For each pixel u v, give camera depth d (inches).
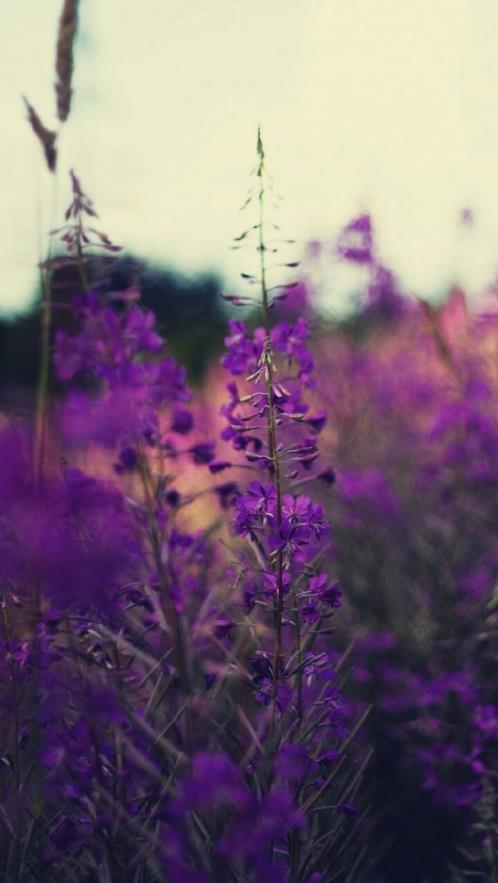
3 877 35.5
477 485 64.6
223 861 33.4
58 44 35.2
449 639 55.4
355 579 62.8
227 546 38.0
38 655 35.3
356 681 54.3
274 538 34.8
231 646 39.3
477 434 65.5
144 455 35.7
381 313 79.2
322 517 35.2
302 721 36.4
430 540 63.9
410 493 72.2
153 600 35.4
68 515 33.9
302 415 35.1
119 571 34.2
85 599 34.0
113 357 35.6
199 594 39.1
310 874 36.3
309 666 36.2
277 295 37.0
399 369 77.0
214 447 37.2
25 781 36.7
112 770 35.4
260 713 38.4
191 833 33.9
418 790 49.9
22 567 34.0
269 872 31.5
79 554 32.9
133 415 34.9
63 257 35.7
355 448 73.6
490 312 71.6
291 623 35.7
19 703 36.1
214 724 36.5
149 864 34.7
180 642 35.4
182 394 36.0
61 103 35.3
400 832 49.7
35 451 33.7
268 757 34.5
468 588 58.1
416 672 56.4
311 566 35.6
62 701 35.3
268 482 37.2
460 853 48.3
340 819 37.4
